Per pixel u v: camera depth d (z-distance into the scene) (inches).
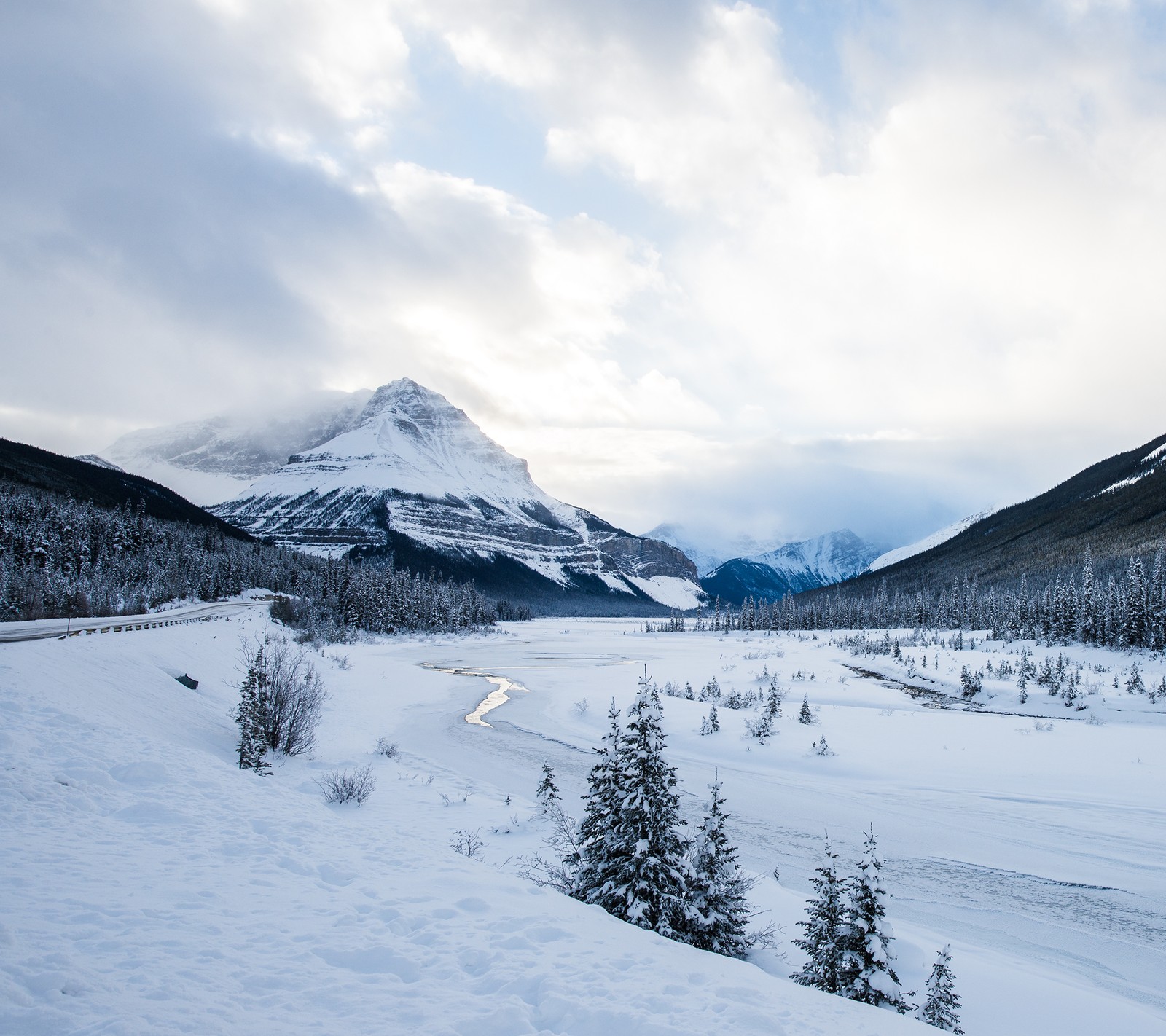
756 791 994.7
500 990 269.6
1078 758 1081.4
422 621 4783.5
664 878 454.9
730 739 1272.1
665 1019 250.4
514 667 2898.6
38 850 368.2
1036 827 826.8
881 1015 291.7
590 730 1481.3
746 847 784.9
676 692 1927.9
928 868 726.5
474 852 604.7
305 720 1031.6
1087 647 2746.1
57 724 604.7
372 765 1027.3
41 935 263.4
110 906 305.1
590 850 483.5
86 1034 200.5
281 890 365.4
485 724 1544.0
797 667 2509.8
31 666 749.3
